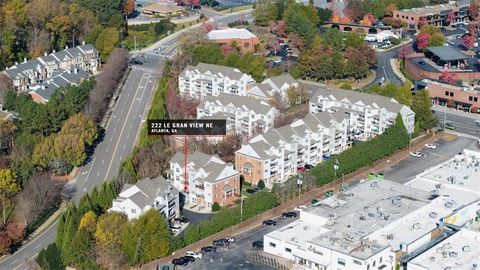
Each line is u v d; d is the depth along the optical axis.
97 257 178.25
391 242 175.75
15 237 191.88
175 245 185.38
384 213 187.25
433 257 168.88
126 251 179.50
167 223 196.25
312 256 174.88
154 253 180.75
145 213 185.00
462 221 192.75
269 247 184.25
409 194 199.50
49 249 181.12
